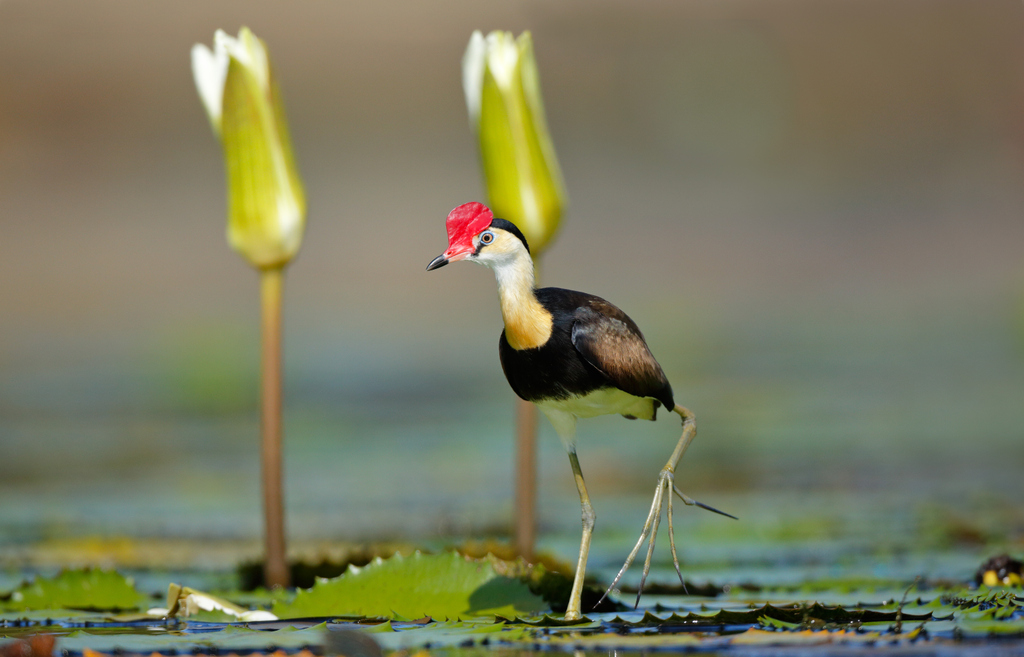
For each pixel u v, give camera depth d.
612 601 6.79
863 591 7.25
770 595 7.20
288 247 7.63
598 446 13.95
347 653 5.39
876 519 9.92
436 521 10.30
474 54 7.77
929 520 9.81
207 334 21.12
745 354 18.95
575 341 6.20
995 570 7.14
